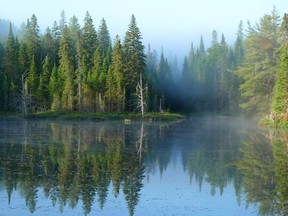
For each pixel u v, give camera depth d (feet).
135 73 216.13
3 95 219.41
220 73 280.31
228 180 64.49
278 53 184.44
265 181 63.87
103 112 201.67
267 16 195.93
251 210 49.44
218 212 48.57
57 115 197.67
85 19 241.14
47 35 260.83
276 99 157.79
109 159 80.43
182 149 95.91
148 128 150.61
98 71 218.18
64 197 53.36
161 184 61.26
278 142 110.22
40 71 236.22
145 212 48.11
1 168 69.92
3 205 49.57
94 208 49.11
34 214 46.57
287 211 49.08
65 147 94.84
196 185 61.00
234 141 112.27
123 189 57.88
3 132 126.72
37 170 68.95
